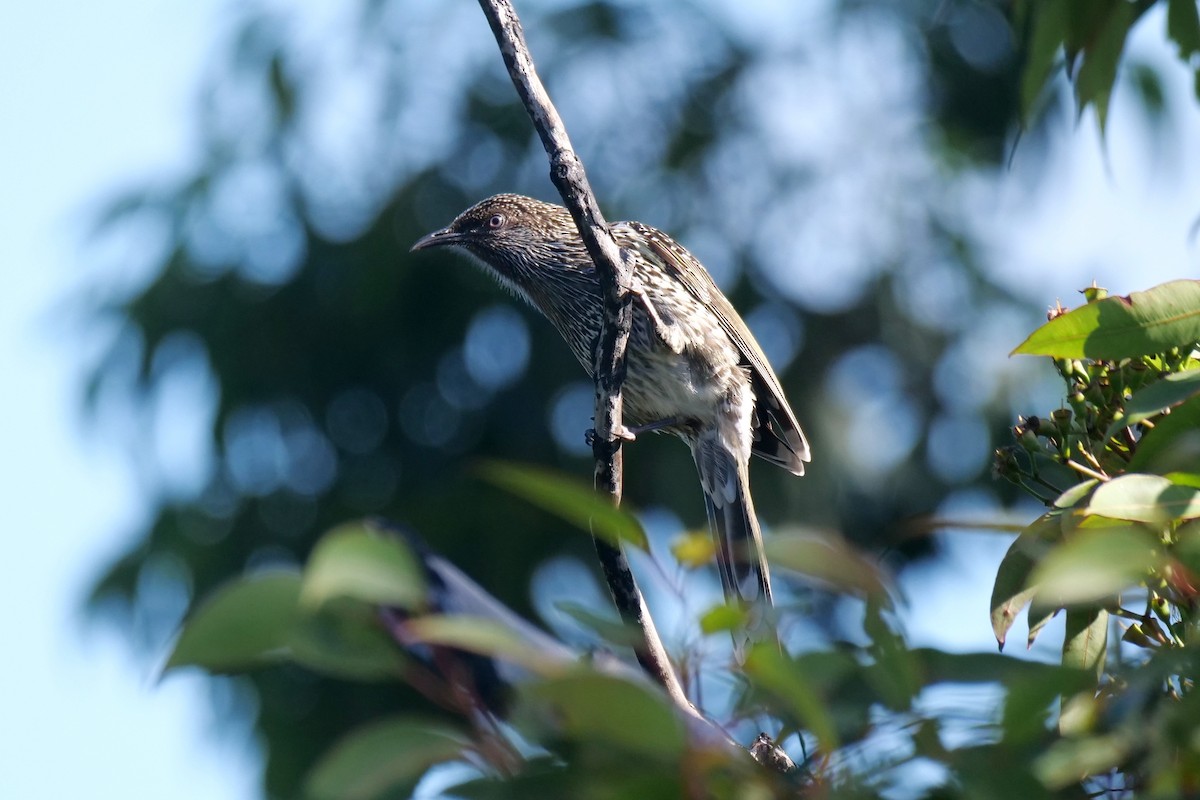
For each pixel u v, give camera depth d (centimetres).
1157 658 282
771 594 732
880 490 1412
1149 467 375
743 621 272
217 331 1410
